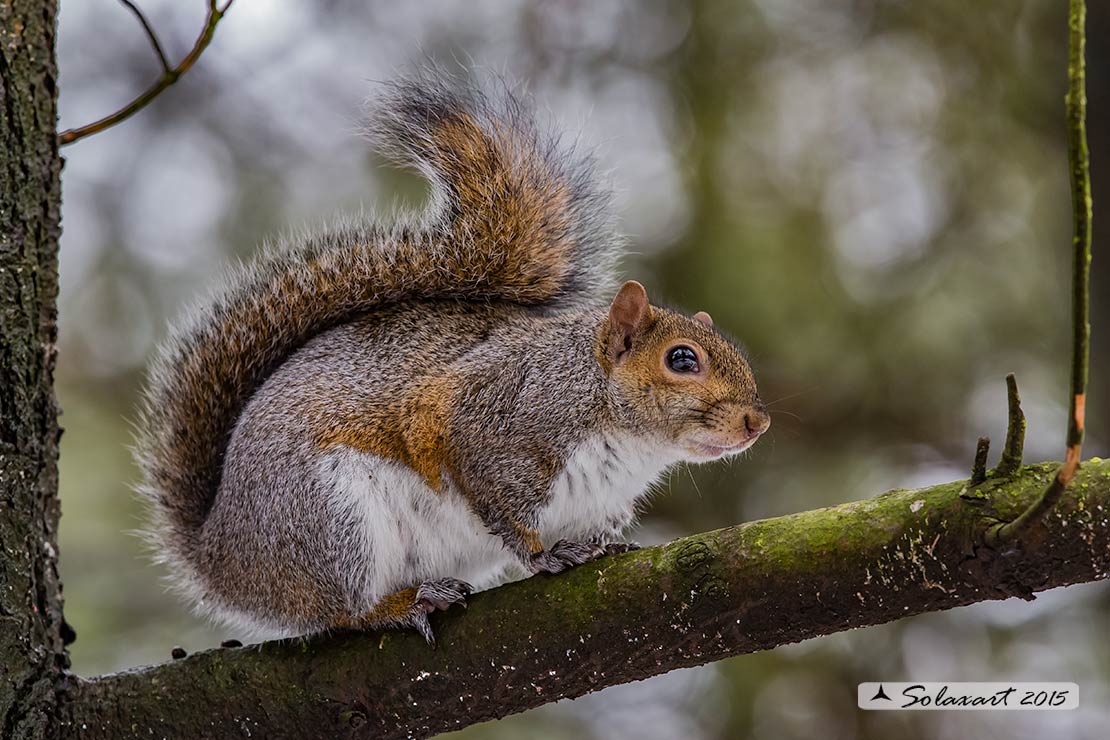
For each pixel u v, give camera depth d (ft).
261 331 32.19
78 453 46.32
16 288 23.86
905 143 50.52
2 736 23.54
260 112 54.03
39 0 24.39
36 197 24.13
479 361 30.01
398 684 24.43
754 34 51.70
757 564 22.16
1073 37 17.49
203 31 25.95
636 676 23.48
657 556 23.17
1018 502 20.57
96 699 24.89
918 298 47.78
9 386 23.79
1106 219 45.37
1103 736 42.98
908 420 47.47
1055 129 48.37
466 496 29.40
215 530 29.91
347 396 29.37
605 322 30.48
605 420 30.01
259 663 25.21
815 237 48.60
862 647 45.11
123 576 44.62
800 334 47.62
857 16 51.80
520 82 38.04
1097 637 43.91
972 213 49.03
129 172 52.44
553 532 30.25
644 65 52.39
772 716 44.57
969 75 50.55
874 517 21.67
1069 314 46.44
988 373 47.29
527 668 23.73
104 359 48.65
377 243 32.81
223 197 51.85
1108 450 44.04
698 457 30.60
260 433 29.32
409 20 54.70
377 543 28.07
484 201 33.06
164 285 49.78
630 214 49.21
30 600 24.04
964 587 20.95
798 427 47.09
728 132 50.44
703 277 47.96
